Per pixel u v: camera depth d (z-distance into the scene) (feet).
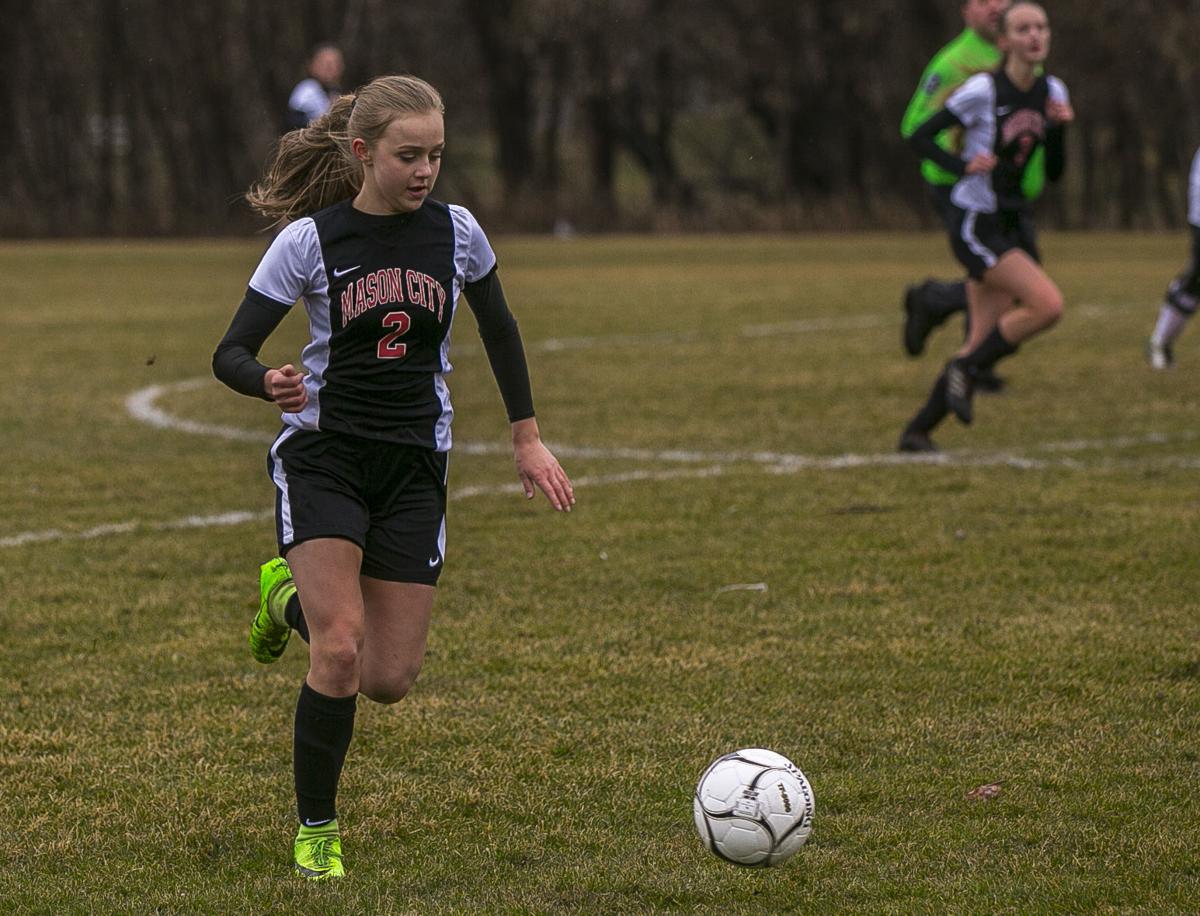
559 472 45.11
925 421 97.71
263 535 78.54
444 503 42.96
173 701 53.31
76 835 42.29
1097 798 43.57
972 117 96.53
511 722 50.72
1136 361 144.46
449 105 523.70
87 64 499.51
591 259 335.06
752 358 150.41
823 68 490.08
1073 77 481.46
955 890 37.88
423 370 41.91
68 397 127.65
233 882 39.29
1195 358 146.41
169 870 40.04
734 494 86.33
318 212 41.70
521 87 512.63
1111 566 69.46
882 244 405.18
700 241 433.48
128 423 114.42
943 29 469.16
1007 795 44.01
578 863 40.09
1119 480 89.40
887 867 39.40
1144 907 36.73
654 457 98.22
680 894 38.06
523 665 56.54
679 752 47.96
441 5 497.87
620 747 48.44
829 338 168.96
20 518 82.28
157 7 481.05
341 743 39.88
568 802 44.24
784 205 497.05
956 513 80.53
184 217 465.47
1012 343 94.89
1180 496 84.48
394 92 39.86
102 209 484.33
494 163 541.75
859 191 514.27
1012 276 94.17
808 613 62.95
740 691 53.47
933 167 98.99
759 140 561.02
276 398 38.29
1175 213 522.06
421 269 41.52
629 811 43.55
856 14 468.34
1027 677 54.49
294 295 40.96
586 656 57.47
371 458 41.32
